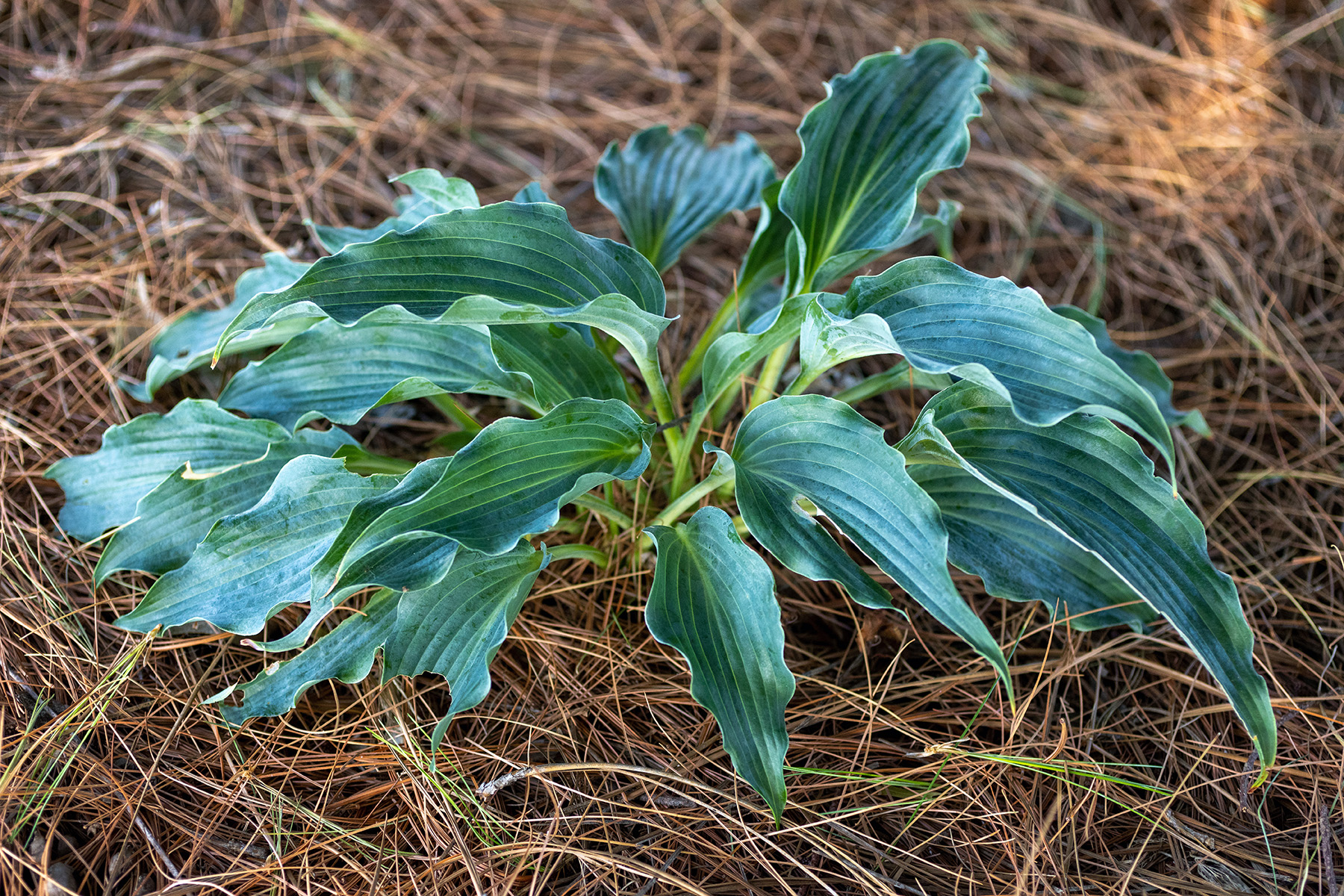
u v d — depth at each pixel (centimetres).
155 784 111
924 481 118
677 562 110
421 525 105
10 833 107
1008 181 155
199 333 128
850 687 120
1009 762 112
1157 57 169
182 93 152
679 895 109
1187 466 133
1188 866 112
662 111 160
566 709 116
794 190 117
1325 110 160
